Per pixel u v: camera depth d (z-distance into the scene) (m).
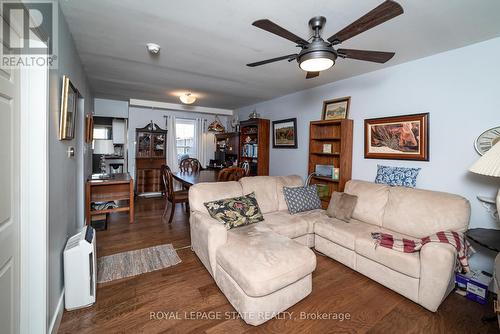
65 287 1.71
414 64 2.73
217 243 2.06
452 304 1.92
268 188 3.13
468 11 1.77
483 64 2.22
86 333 1.54
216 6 1.77
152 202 5.16
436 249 1.78
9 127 1.21
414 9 1.75
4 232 1.17
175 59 2.88
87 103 3.68
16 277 1.30
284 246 1.97
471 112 2.30
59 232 1.75
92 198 3.47
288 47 2.51
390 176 2.85
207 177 4.07
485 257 2.23
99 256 2.58
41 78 1.36
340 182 3.33
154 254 2.66
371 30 2.06
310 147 3.83
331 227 2.61
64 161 1.93
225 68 3.18
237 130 5.82
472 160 2.30
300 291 1.88
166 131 5.91
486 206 2.21
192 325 1.63
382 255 2.09
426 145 2.61
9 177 1.21
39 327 1.38
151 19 1.97
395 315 1.78
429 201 2.29
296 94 4.46
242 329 1.61
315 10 1.80
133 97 5.20
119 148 5.35
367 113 3.23
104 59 2.90
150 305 1.83
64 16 1.92
